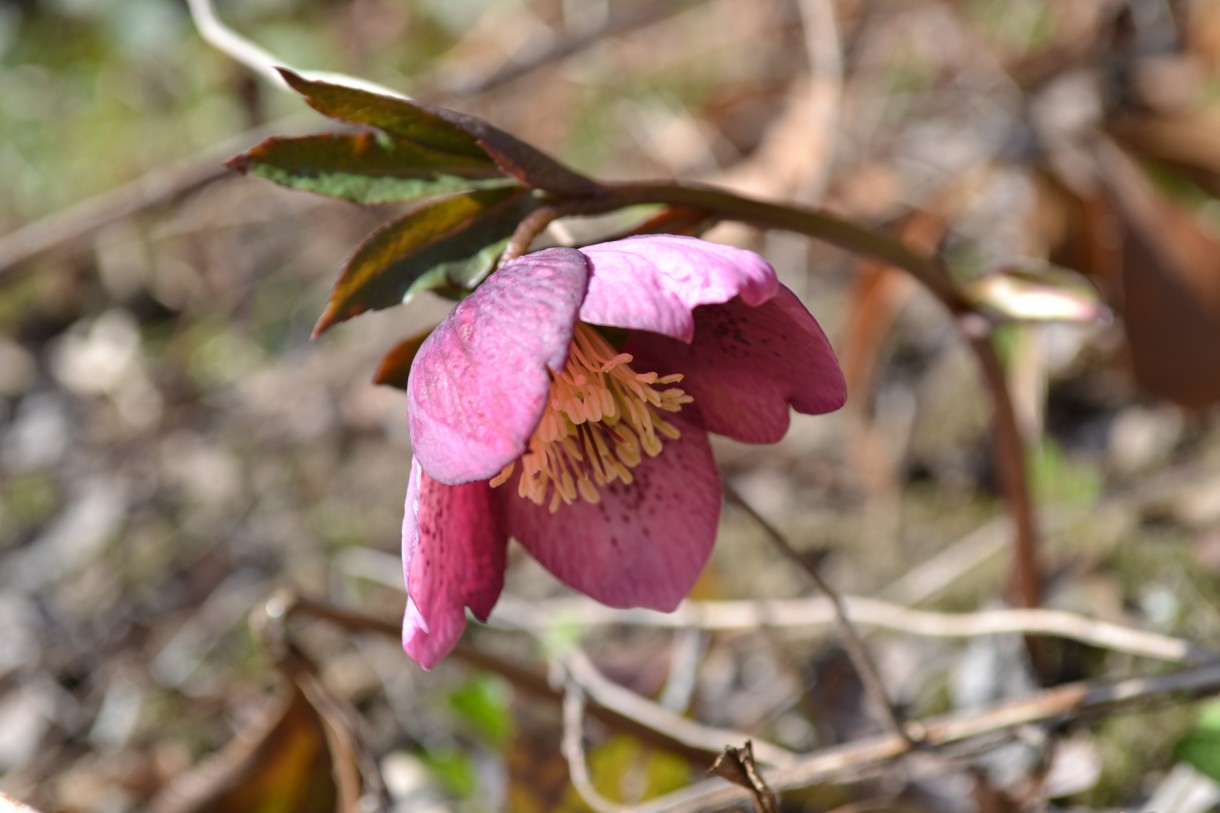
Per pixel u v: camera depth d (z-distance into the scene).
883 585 0.55
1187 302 0.53
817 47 0.59
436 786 0.50
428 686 0.54
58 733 0.55
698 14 0.80
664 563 0.39
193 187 0.62
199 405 0.70
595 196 0.39
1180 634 0.50
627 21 0.71
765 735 0.51
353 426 0.66
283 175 0.39
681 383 0.39
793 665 0.50
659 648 0.53
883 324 0.55
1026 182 0.63
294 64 0.78
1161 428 0.56
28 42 0.89
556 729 0.50
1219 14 0.62
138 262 0.77
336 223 0.76
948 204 0.58
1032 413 0.55
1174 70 0.64
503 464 0.35
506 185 0.39
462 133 0.39
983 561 0.54
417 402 0.36
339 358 0.70
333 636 0.56
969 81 0.69
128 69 0.85
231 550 0.61
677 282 0.35
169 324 0.75
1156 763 0.47
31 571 0.62
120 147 0.82
